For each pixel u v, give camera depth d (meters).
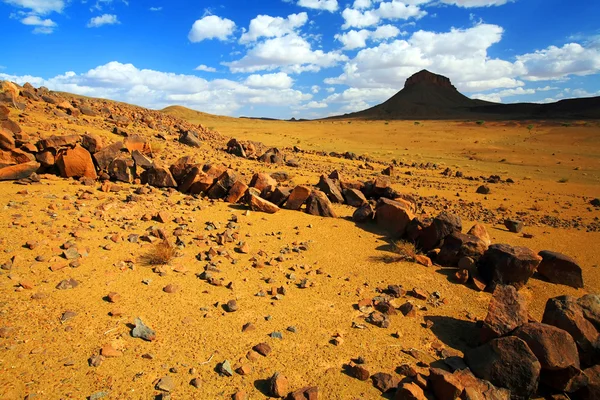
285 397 5.26
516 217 18.36
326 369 5.93
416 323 7.57
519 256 9.29
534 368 5.73
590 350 6.31
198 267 8.83
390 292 8.69
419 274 9.84
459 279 9.61
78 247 8.70
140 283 7.77
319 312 7.55
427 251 11.38
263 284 8.45
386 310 7.80
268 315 7.21
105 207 11.39
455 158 52.00
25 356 5.42
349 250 11.02
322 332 6.89
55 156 14.25
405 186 25.70
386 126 109.25
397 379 5.76
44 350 5.59
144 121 31.67
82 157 14.07
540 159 51.44
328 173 26.56
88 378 5.20
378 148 59.66
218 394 5.23
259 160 28.81
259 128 79.69
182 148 25.06
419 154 54.16
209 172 15.63
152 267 8.45
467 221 16.38
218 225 11.46
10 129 15.34
